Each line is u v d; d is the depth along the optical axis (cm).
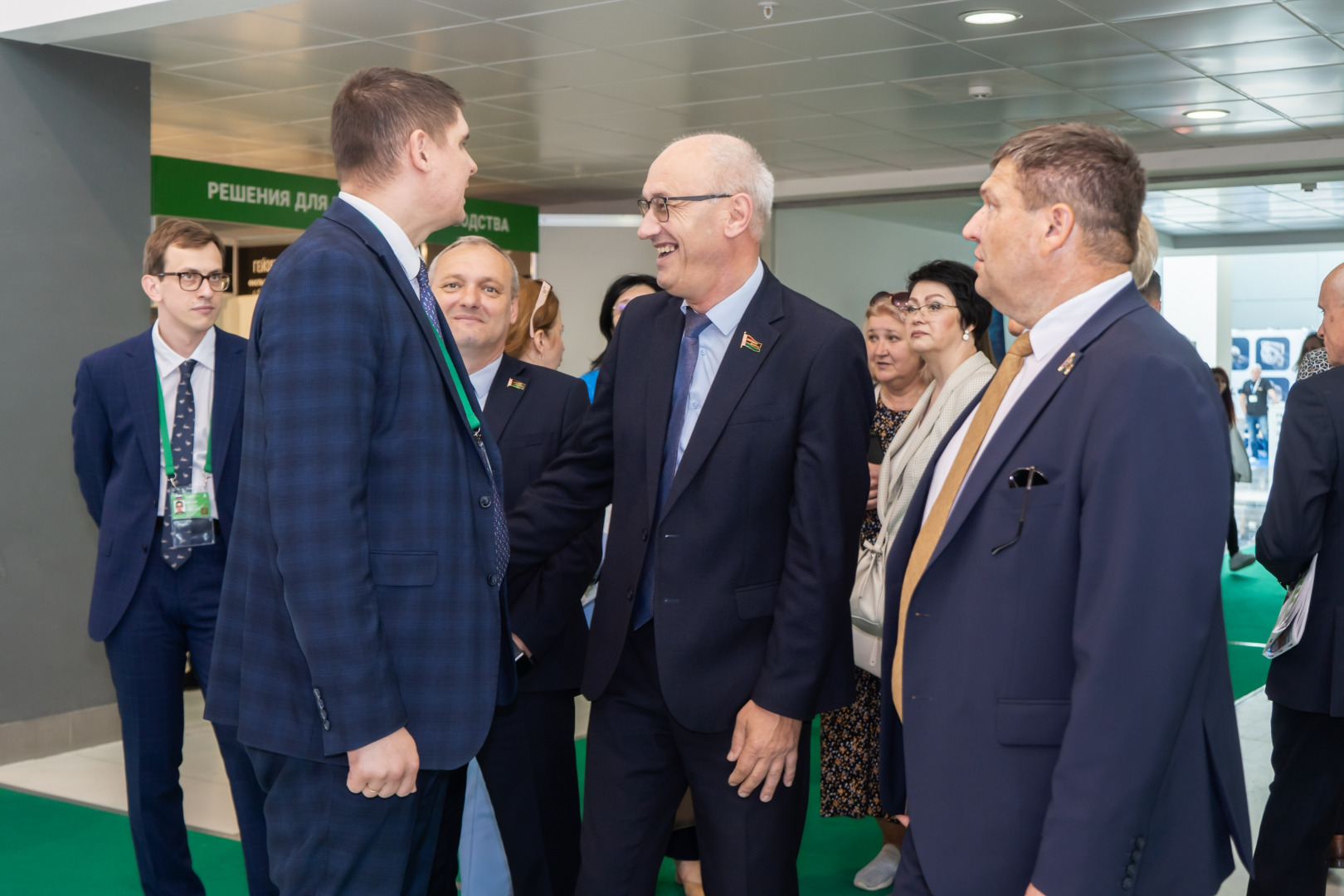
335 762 182
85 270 585
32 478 555
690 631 210
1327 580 266
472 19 586
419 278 200
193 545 310
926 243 1310
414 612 185
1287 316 2167
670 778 226
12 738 536
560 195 1198
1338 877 355
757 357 212
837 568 206
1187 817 153
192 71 677
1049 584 154
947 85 734
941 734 161
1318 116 822
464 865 279
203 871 373
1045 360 162
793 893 219
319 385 174
